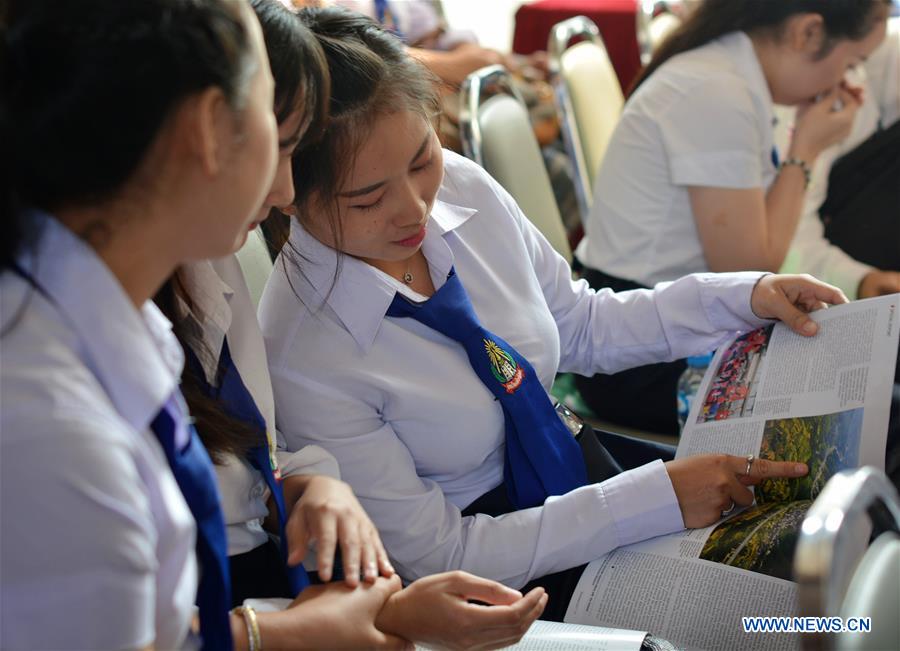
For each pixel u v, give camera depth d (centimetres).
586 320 142
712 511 110
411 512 111
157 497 65
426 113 103
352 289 112
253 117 64
